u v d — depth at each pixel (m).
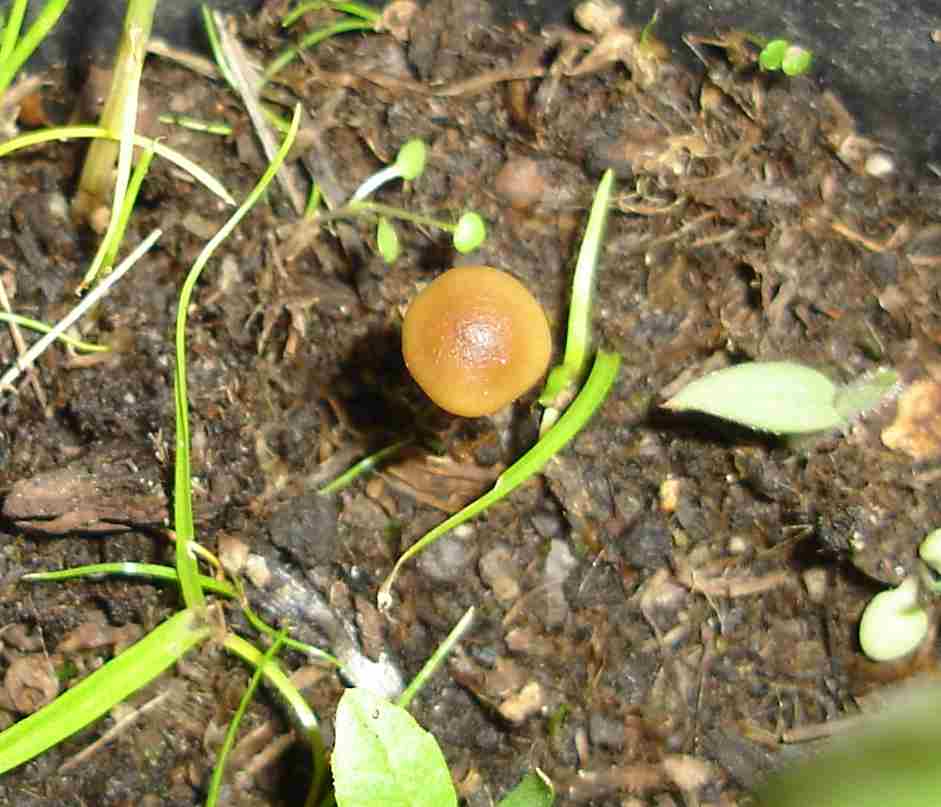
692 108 0.21
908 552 0.19
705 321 0.20
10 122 0.21
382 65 0.21
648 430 0.19
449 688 0.19
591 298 0.20
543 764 0.19
